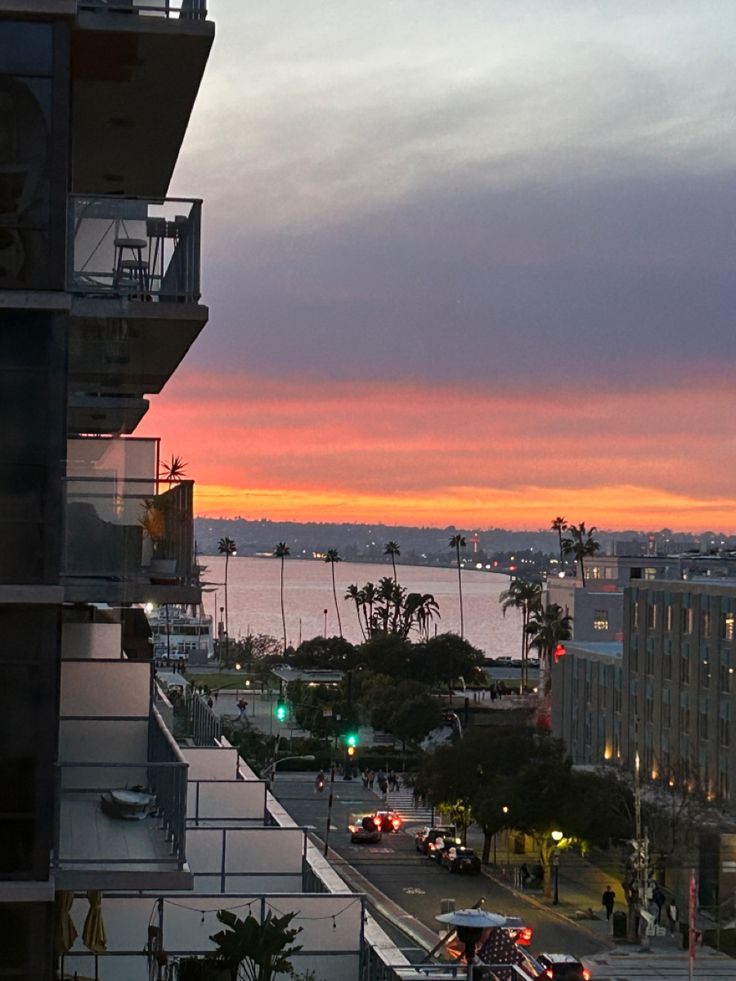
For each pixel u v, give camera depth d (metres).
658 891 80.31
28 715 17.08
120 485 19.81
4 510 17.14
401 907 80.44
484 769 98.19
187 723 42.84
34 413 17.20
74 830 19.28
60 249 17.31
